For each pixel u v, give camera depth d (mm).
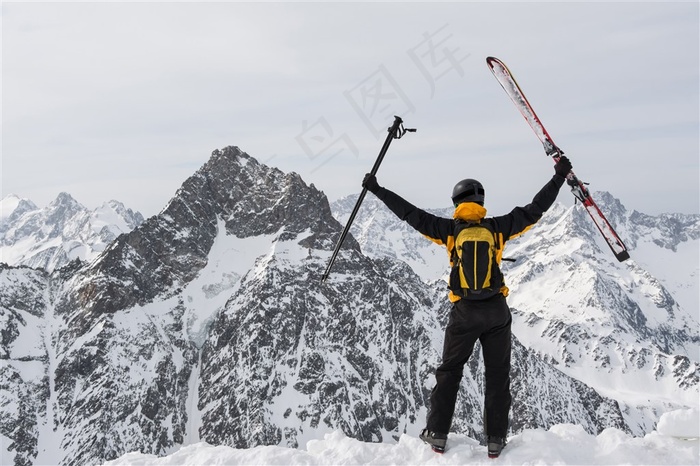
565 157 7770
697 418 7234
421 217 7633
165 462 7883
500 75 8203
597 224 7797
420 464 7277
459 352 7449
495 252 7250
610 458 7059
